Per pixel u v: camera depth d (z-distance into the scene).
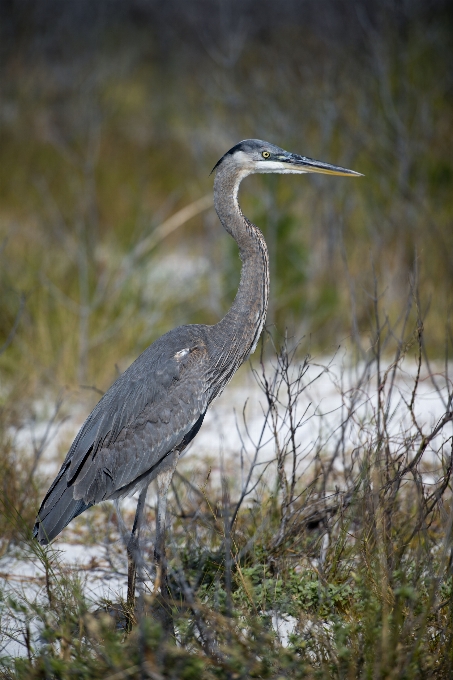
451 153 16.81
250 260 7.86
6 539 8.28
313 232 15.77
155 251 15.82
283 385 11.83
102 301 13.69
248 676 5.27
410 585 5.97
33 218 17.94
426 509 6.80
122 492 7.24
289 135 16.33
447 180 15.98
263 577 6.80
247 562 7.37
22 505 8.32
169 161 23.11
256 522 8.05
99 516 9.05
